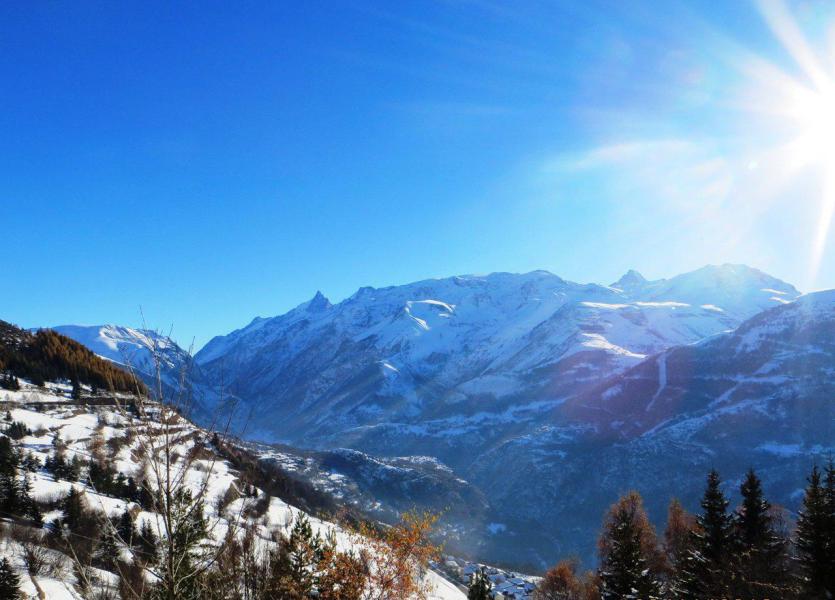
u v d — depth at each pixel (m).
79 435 63.72
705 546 42.03
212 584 10.35
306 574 15.91
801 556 35.50
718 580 36.53
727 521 43.94
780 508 57.53
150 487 8.18
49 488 47.09
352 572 16.62
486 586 44.41
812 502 35.97
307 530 17.23
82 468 51.62
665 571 54.81
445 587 51.62
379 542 18.00
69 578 24.73
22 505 39.88
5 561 28.36
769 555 39.19
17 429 66.62
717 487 44.72
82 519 33.09
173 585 8.28
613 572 42.84
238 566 11.30
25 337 128.12
